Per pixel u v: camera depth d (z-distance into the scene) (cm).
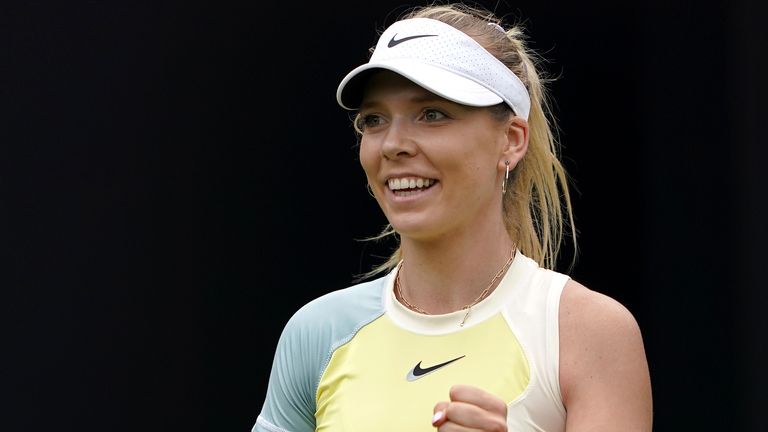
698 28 2336
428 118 1051
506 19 2422
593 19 2409
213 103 2527
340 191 2567
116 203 2512
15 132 2486
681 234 2400
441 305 1097
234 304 2559
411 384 1062
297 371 1148
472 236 1078
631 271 2483
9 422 2492
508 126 1095
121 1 2475
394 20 2477
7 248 2492
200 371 2550
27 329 2500
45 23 2472
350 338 1124
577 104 2455
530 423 1013
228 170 2545
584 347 1017
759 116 2266
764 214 2270
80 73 2486
